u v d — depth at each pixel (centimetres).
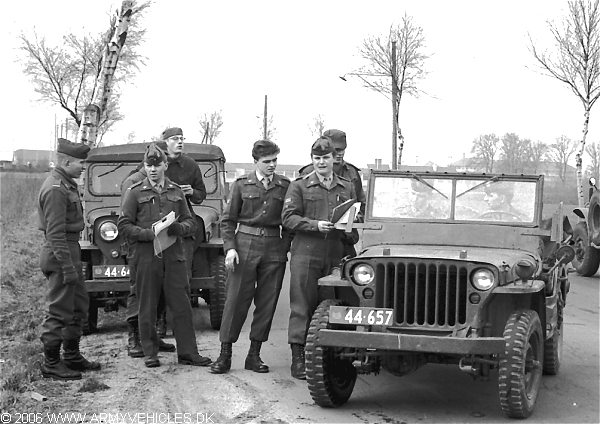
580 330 972
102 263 954
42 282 1330
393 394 671
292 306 710
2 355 785
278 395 656
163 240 742
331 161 699
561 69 2422
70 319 703
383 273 591
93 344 880
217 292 945
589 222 1538
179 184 895
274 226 736
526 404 576
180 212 766
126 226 738
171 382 696
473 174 702
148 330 754
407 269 581
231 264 723
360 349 599
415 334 577
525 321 577
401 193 709
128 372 733
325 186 710
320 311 614
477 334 568
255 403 632
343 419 593
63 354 746
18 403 617
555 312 704
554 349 716
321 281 605
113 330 978
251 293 737
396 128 3194
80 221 712
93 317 951
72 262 696
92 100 1502
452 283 586
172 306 761
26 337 873
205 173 1045
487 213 688
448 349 551
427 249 636
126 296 938
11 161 5153
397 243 678
